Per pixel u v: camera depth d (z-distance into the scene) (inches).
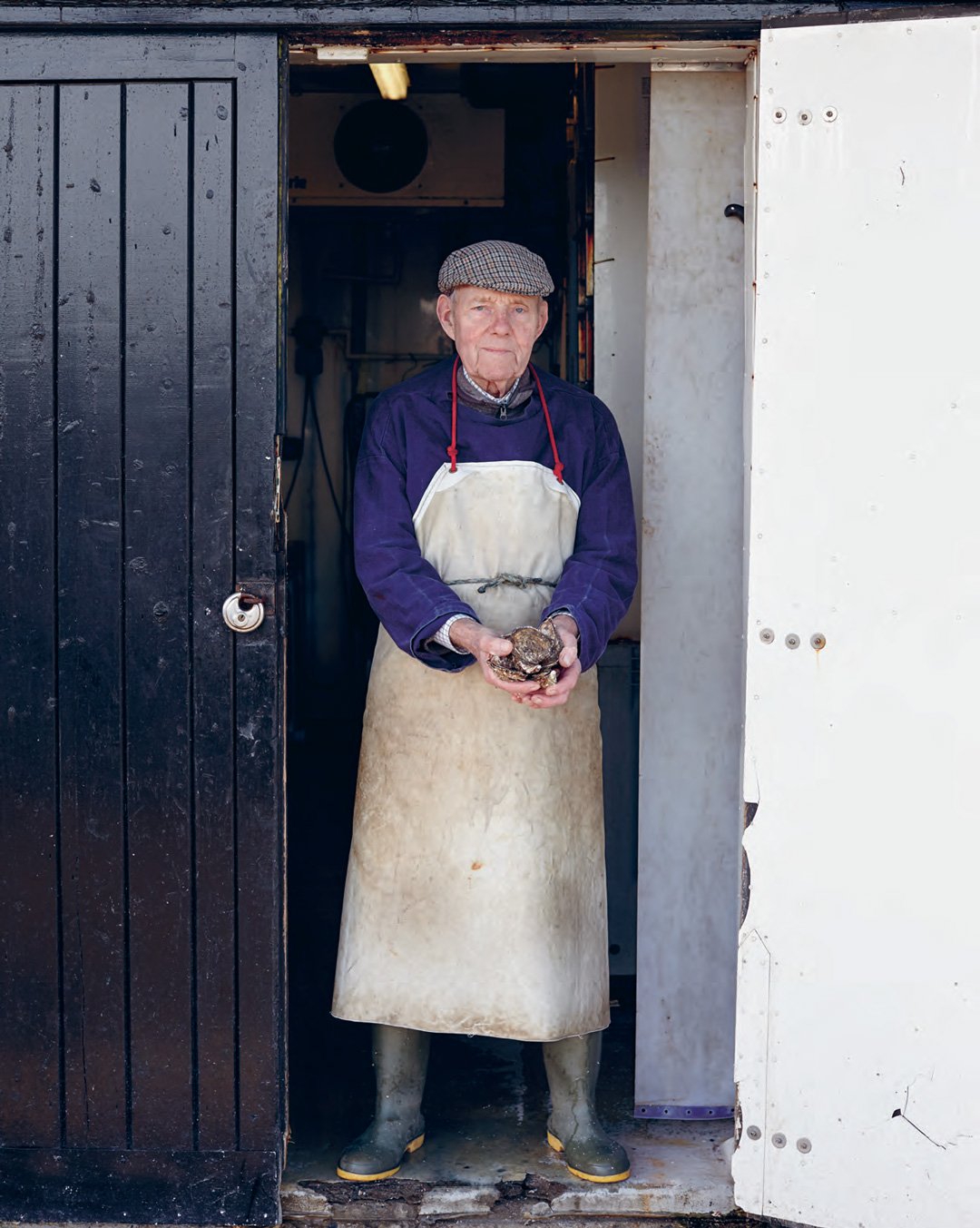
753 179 85.2
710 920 93.1
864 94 75.8
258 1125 80.7
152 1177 81.4
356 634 230.2
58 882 81.4
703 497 91.4
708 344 90.7
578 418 86.6
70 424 80.3
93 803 81.0
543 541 83.4
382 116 207.0
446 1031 81.7
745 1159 79.7
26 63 79.0
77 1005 81.4
